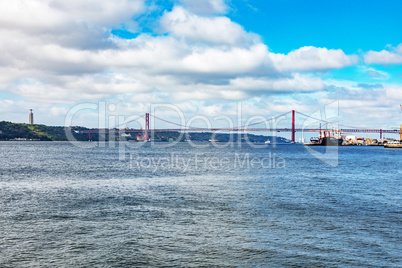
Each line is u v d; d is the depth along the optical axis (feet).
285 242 73.67
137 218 92.89
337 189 150.30
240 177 193.57
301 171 237.86
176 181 172.35
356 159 403.13
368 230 82.99
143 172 215.51
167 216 95.35
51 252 67.15
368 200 123.03
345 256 66.13
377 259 64.90
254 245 71.67
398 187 159.33
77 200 118.11
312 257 65.46
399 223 89.92
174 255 66.28
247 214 98.48
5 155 392.27
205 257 65.36
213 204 112.78
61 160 319.47
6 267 60.29
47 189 142.61
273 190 145.07
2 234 77.41
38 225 85.10
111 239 74.84
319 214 99.35
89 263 62.39
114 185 155.84
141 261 63.41
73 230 81.10
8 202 113.60
